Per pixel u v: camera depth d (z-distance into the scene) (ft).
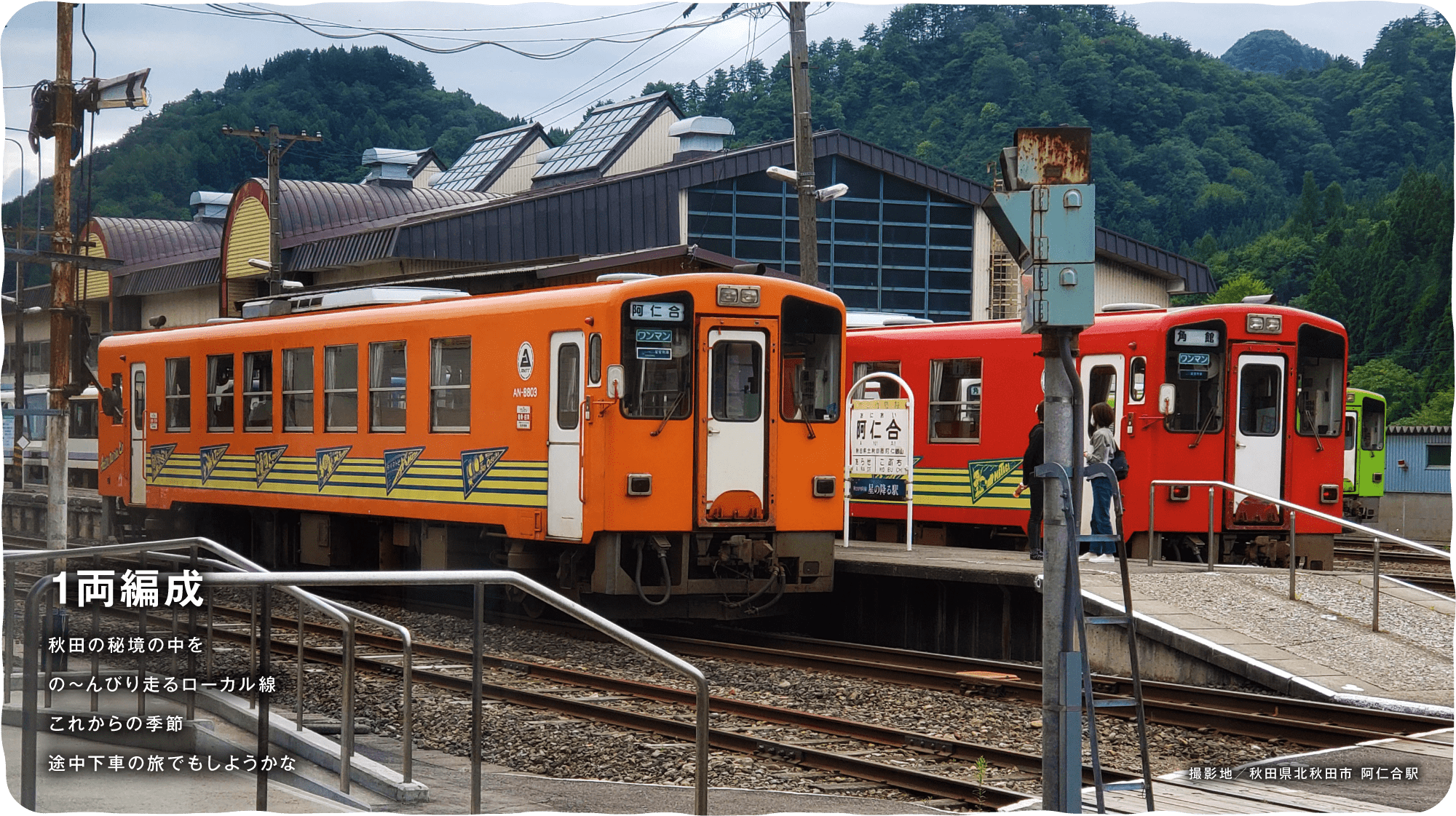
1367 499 127.34
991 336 76.28
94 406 143.43
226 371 80.79
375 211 160.86
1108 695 46.78
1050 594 27.61
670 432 56.29
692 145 154.20
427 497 64.85
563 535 56.85
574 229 131.23
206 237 187.32
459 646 57.06
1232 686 48.34
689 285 56.59
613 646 57.21
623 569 56.85
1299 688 45.80
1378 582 55.62
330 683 46.42
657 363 56.18
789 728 41.42
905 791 34.40
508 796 31.42
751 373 58.03
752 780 35.12
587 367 55.77
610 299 55.21
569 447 56.75
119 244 179.73
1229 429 69.67
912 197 140.87
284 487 75.46
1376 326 244.63
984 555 68.54
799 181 79.87
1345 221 264.93
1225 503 69.31
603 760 36.83
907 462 70.18
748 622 69.62
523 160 202.59
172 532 88.69
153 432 88.07
